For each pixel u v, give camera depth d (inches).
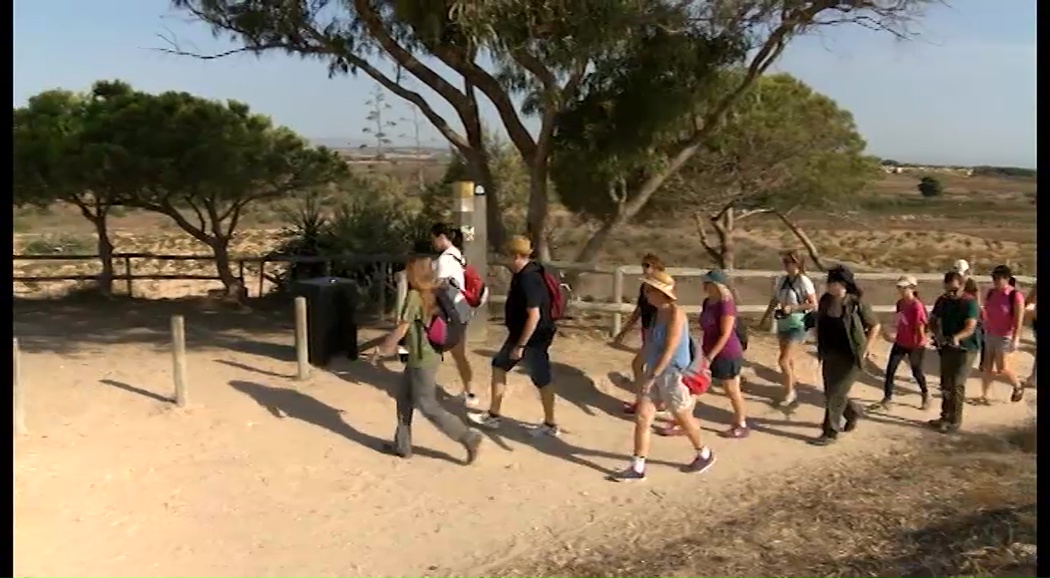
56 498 241.0
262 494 257.9
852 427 326.6
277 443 291.6
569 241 737.6
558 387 352.5
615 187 565.0
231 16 436.1
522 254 301.3
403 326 277.0
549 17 364.2
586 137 435.5
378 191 648.4
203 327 444.5
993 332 359.3
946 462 299.1
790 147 673.6
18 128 502.0
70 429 287.1
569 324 443.5
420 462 286.4
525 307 299.1
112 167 481.1
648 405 278.1
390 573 218.4
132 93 538.0
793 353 349.4
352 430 306.2
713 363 313.0
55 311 493.0
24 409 296.8
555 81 400.8
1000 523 237.1
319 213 571.8
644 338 320.5
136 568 213.2
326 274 501.0
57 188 498.0
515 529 244.1
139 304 521.3
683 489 273.9
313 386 338.3
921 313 345.1
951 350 328.2
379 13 417.1
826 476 286.5
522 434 311.9
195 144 496.4
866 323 311.6
